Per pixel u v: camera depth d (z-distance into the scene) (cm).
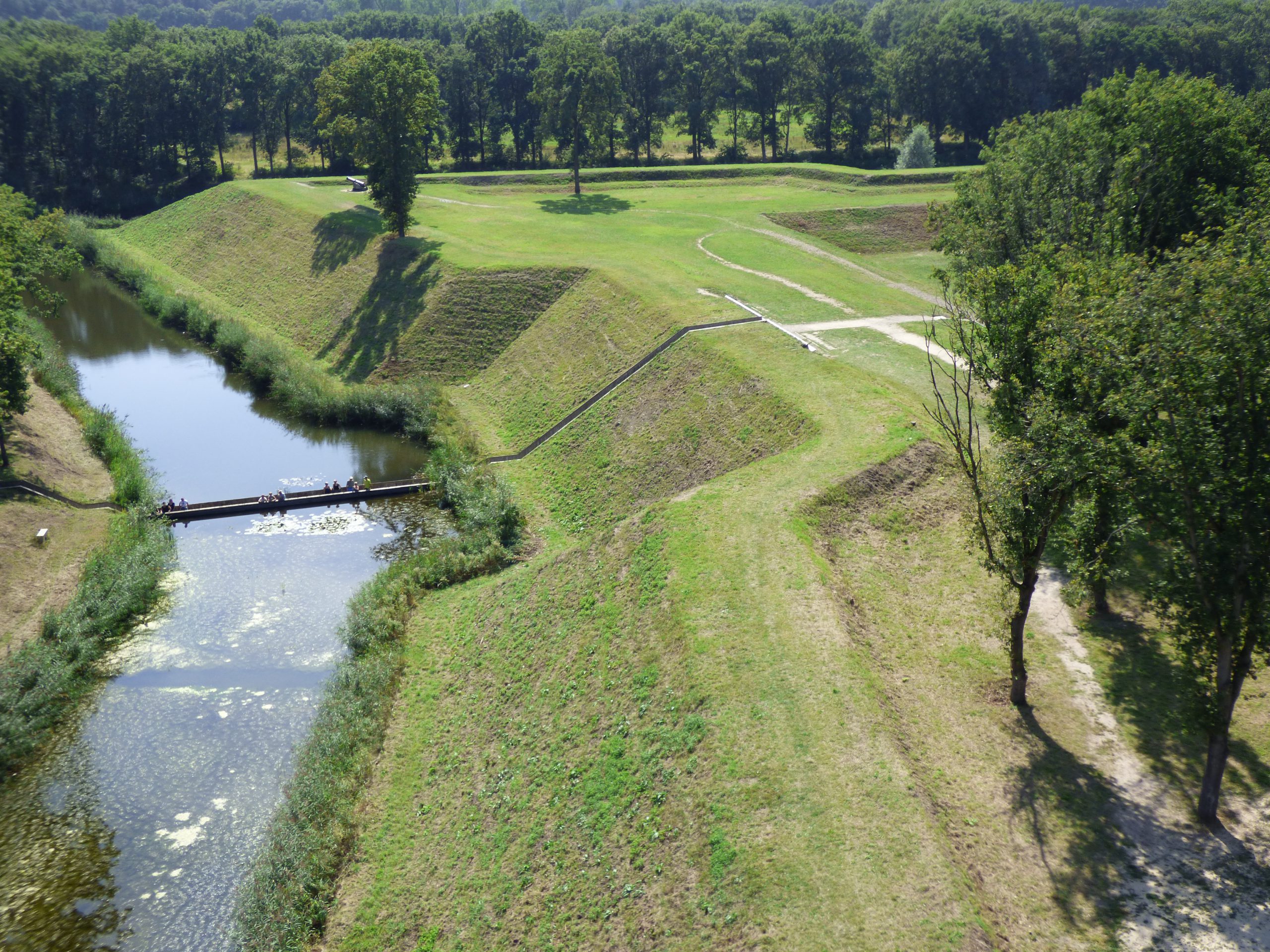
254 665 4144
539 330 7362
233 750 3628
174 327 9100
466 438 6253
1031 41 15225
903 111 15700
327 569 4941
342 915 2870
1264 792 2594
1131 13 18725
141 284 9931
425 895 2886
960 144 15500
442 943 2711
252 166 15388
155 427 6825
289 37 18888
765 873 2383
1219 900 2286
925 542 3916
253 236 10556
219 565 4972
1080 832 2519
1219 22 16588
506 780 3216
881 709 2909
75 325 9112
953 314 3206
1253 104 6138
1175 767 2720
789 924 2247
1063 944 2203
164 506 5450
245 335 8156
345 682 3906
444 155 16188
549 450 5934
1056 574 3691
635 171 13112
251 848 3178
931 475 4300
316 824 3195
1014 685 2991
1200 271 2444
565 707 3403
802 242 9369
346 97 8769
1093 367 2591
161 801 3375
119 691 3969
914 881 2309
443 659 4053
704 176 12962
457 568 4725
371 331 7950
